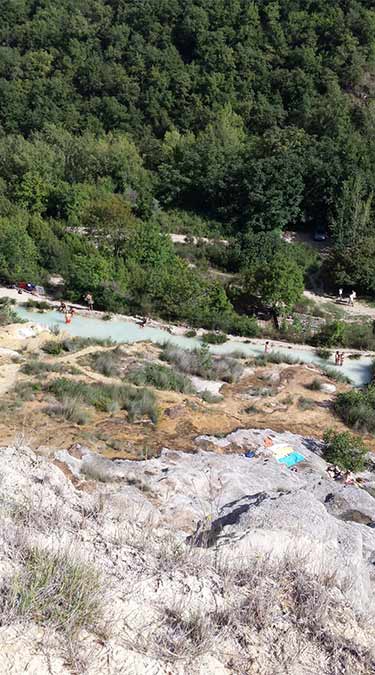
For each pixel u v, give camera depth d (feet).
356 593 25.25
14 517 23.53
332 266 151.12
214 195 190.08
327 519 30.42
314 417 85.20
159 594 20.72
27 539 21.42
